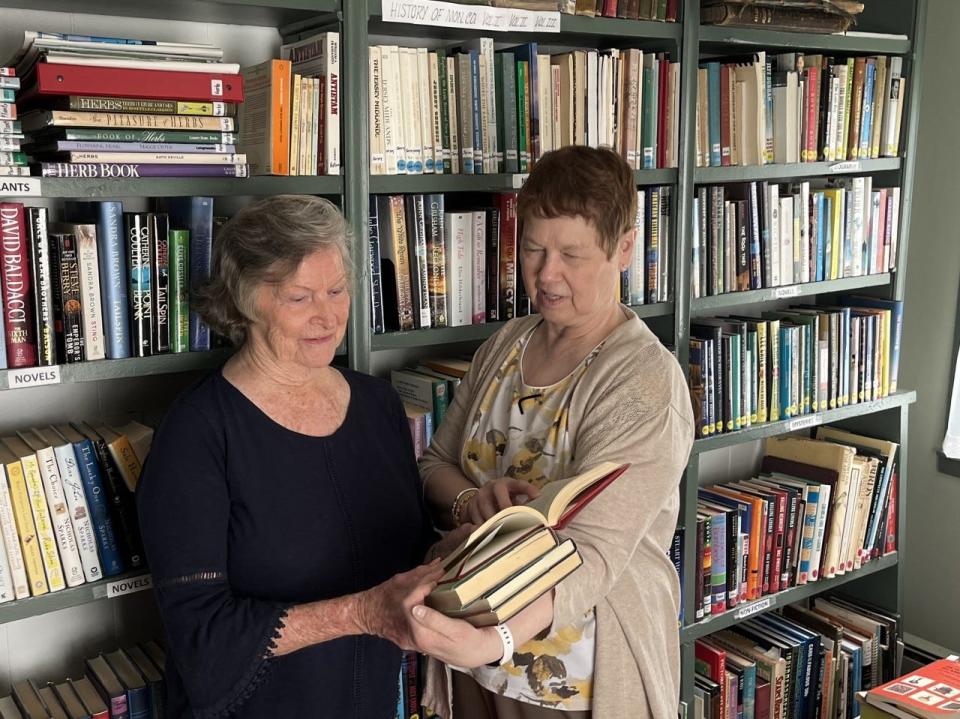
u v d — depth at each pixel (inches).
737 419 96.3
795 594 104.7
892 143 106.3
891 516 112.7
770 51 102.2
